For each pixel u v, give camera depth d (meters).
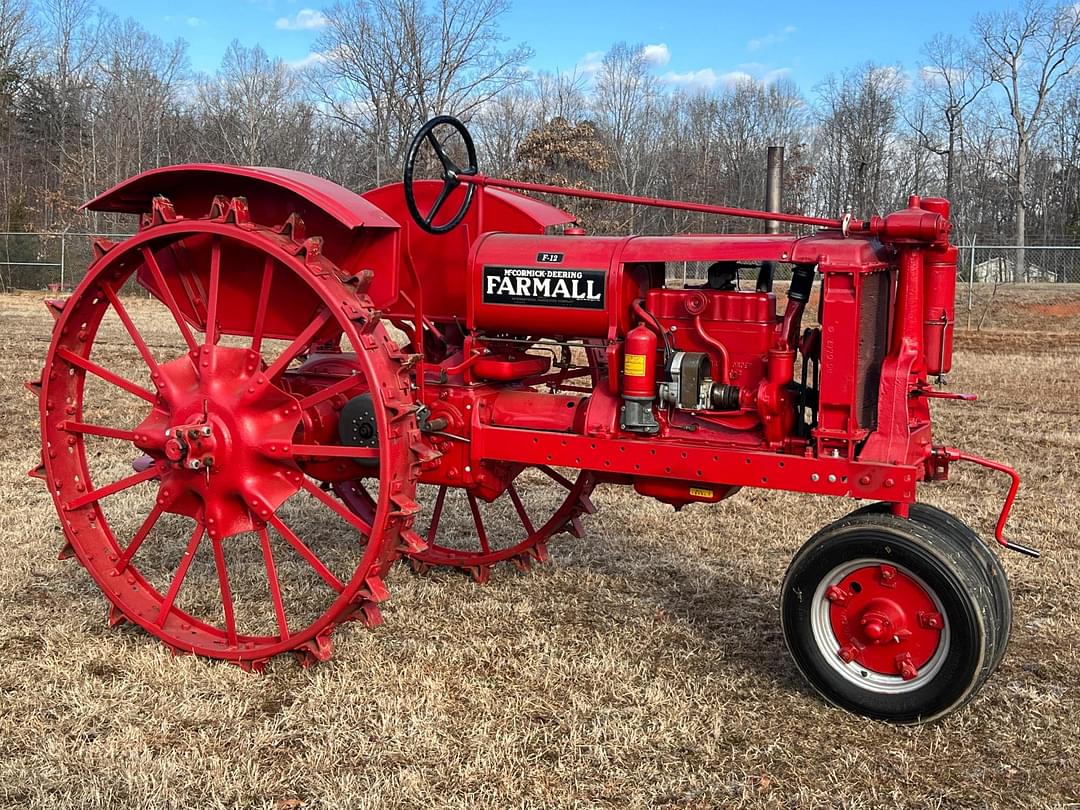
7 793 3.02
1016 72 38.47
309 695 3.66
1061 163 40.66
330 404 4.21
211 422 3.81
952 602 3.28
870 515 3.51
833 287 3.51
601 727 3.43
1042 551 5.41
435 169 28.50
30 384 4.13
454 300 4.42
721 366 3.78
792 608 3.60
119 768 3.13
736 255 3.68
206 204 4.12
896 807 3.01
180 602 4.53
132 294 25.47
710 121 36.44
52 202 37.56
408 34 28.95
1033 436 8.73
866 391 3.59
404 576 5.05
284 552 5.30
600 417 3.96
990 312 20.55
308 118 38.69
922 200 3.53
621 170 33.59
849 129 38.72
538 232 4.39
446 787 3.08
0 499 6.09
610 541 5.66
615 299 3.89
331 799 2.98
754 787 3.11
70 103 44.19
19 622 4.25
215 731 3.40
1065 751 3.34
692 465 3.71
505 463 4.34
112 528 5.57
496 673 3.88
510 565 5.23
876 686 3.49
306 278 3.57
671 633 4.33
